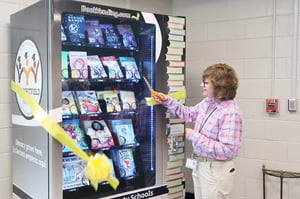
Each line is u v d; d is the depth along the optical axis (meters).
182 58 3.06
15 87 2.73
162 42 2.89
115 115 2.91
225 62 3.78
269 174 3.41
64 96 2.54
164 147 2.94
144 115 2.94
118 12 2.60
